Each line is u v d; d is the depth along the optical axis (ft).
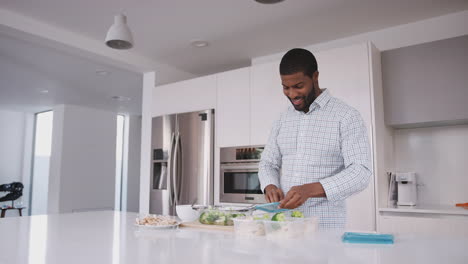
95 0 9.32
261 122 10.85
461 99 8.58
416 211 8.30
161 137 13.17
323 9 9.68
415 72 9.25
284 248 3.35
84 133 23.34
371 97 8.93
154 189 13.15
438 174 9.94
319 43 12.01
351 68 9.30
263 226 4.15
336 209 5.19
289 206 4.41
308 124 5.47
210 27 10.87
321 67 9.78
